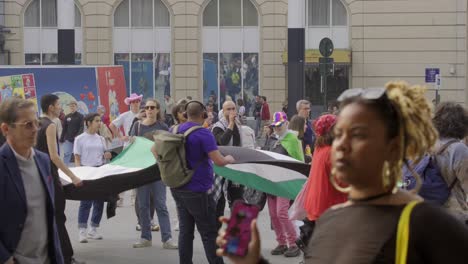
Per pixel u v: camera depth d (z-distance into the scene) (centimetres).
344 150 308
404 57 3947
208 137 880
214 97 3809
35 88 2441
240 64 4003
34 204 590
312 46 3972
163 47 4012
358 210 311
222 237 319
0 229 578
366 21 3947
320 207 724
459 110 681
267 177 981
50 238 601
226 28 3994
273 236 1248
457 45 3925
